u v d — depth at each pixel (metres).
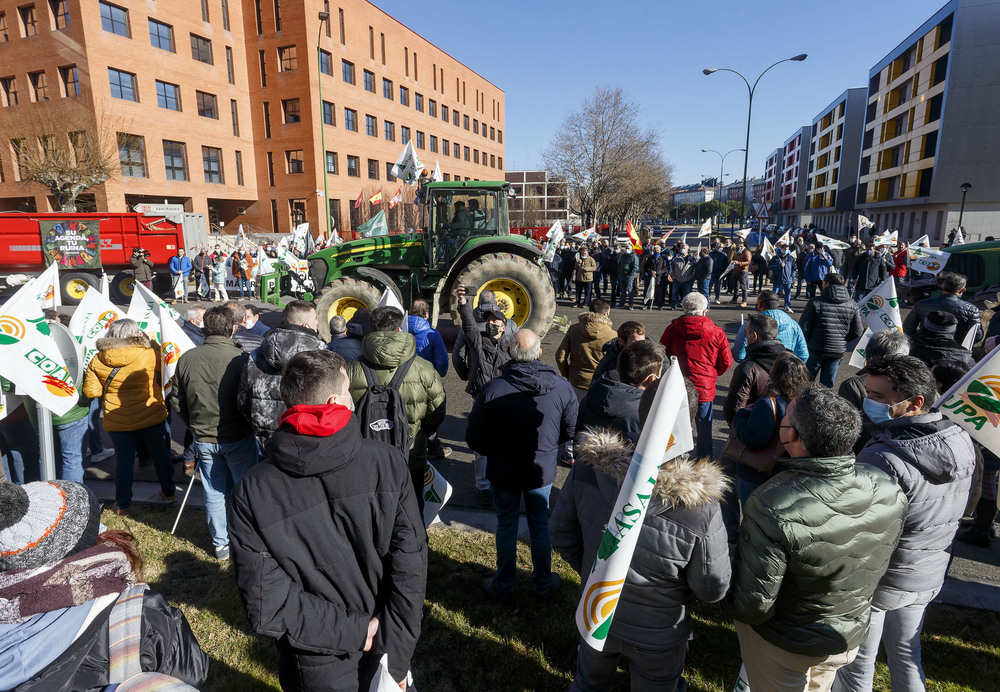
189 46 29.14
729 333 11.05
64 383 3.17
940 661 2.77
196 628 3.06
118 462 4.20
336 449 1.64
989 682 2.64
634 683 2.04
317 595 1.74
